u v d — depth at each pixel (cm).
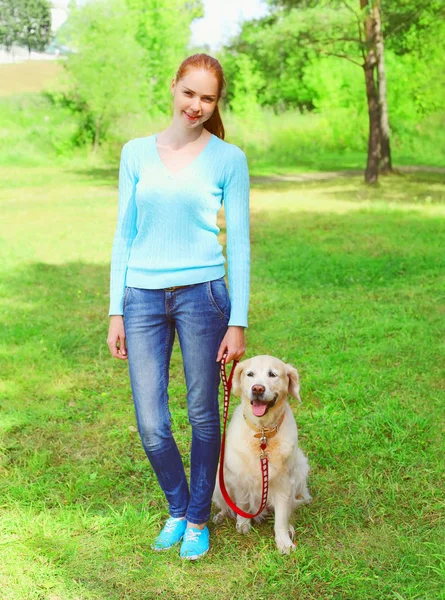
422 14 2012
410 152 2877
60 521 325
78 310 728
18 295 787
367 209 1420
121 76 2583
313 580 283
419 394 480
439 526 319
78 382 525
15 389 506
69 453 409
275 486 312
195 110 265
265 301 750
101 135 2741
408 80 2858
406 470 374
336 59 3112
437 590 272
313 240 1098
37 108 3078
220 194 280
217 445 294
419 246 1015
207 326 277
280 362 316
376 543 306
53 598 270
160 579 282
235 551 304
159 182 271
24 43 5872
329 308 711
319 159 2841
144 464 390
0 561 293
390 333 622
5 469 387
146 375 282
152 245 277
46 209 1514
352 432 425
